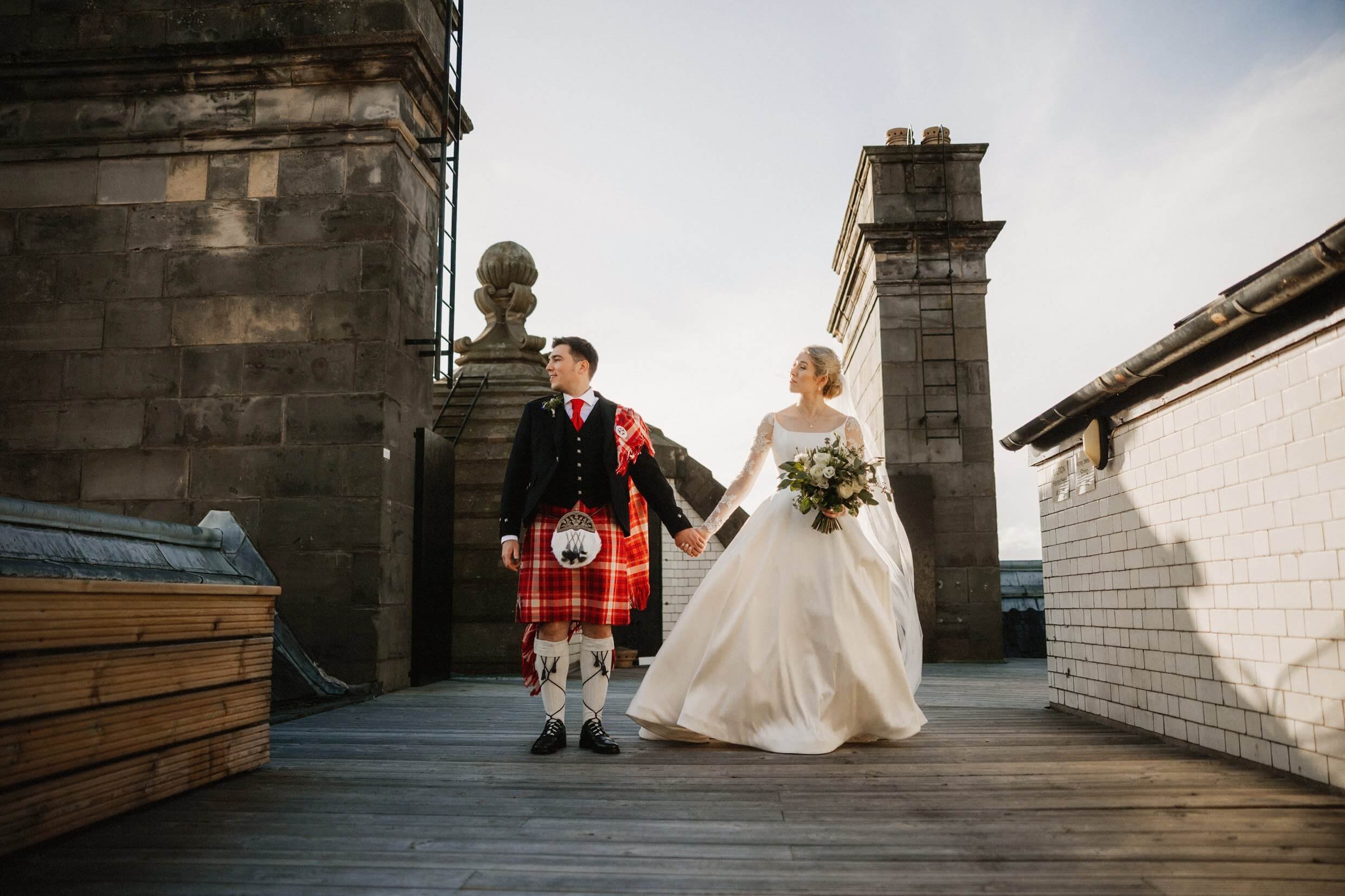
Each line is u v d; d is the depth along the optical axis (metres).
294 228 6.30
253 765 3.09
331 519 6.02
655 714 3.68
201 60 6.40
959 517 9.98
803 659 3.61
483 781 2.90
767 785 2.83
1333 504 2.63
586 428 3.60
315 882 1.87
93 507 6.14
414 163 6.74
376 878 1.90
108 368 6.26
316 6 6.51
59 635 2.21
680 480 10.60
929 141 10.80
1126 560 4.04
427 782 2.89
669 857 2.04
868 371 11.23
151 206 6.40
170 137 6.43
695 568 10.69
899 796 2.66
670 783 2.86
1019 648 11.32
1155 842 2.16
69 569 2.46
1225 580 3.23
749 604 3.66
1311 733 2.76
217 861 2.02
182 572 3.18
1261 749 3.03
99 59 6.41
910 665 4.58
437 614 7.13
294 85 6.41
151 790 2.55
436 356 7.05
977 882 1.86
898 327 10.28
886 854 2.06
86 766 2.30
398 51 6.32
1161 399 3.63
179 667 2.70
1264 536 2.98
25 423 6.24
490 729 4.19
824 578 3.67
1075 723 4.33
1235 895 1.78
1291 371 2.81
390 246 6.25
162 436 6.17
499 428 8.92
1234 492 3.17
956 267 10.35
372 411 6.09
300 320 6.21
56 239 6.40
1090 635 4.45
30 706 2.11
